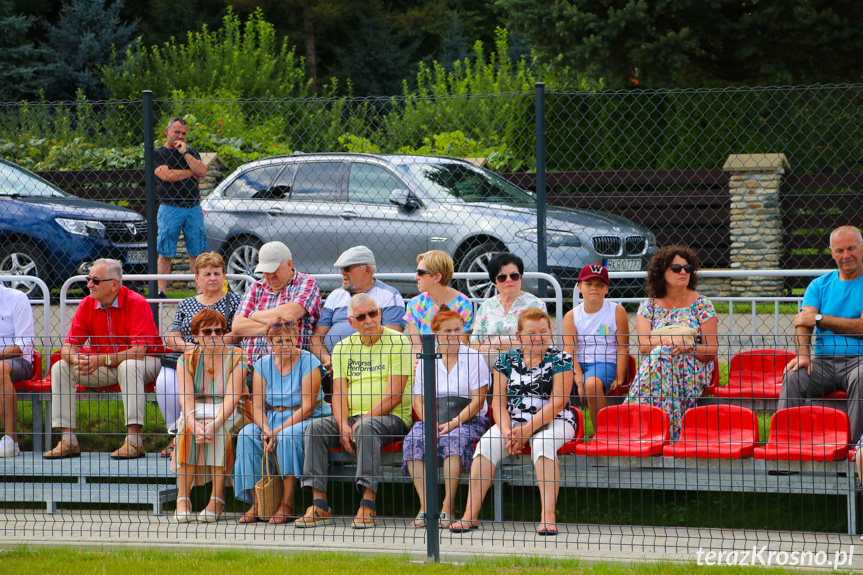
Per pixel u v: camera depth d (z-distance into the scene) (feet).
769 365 78.64
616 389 76.69
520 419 68.23
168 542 64.49
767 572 55.42
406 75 368.27
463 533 65.41
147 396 81.51
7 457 76.48
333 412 71.82
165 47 333.01
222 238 130.72
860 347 71.82
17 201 131.23
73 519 71.72
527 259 119.44
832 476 63.46
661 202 157.17
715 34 169.89
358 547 62.80
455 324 70.18
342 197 127.13
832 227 145.48
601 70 173.58
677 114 160.25
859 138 138.21
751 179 145.07
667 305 78.07
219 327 74.33
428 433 60.39
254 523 68.95
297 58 341.82
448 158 130.52
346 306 82.12
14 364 80.59
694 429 67.56
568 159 169.58
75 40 332.60
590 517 72.38
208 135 169.17
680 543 62.13
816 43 164.66
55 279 130.72
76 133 174.60
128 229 134.51
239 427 74.95
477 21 376.48
